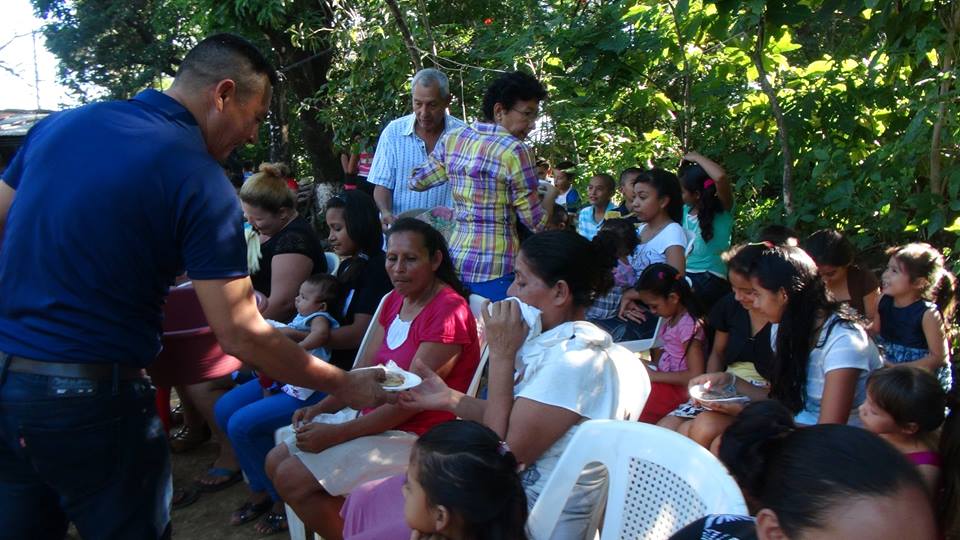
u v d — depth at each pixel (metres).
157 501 2.23
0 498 2.21
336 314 3.66
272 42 10.73
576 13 6.00
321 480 2.76
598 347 2.33
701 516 1.90
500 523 1.85
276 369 2.26
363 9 7.24
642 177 4.40
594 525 2.29
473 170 3.82
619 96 6.14
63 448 2.05
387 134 4.73
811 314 2.74
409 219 3.06
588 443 2.12
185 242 2.08
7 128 9.17
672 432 2.03
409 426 2.96
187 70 2.21
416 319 3.00
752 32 5.11
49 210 2.02
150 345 2.17
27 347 2.03
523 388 2.35
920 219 4.56
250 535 3.55
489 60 6.83
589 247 2.46
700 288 4.74
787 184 5.16
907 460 1.15
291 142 15.32
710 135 6.02
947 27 4.34
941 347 3.44
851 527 1.10
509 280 3.89
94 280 2.02
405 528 2.30
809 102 5.21
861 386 2.76
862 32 5.01
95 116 2.11
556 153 7.71
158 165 2.04
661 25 5.50
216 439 4.46
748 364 3.35
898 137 5.00
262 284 4.25
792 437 1.27
